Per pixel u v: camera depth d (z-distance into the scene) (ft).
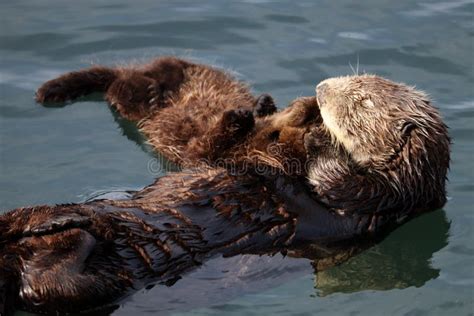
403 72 48.83
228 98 45.65
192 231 32.27
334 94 36.55
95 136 44.42
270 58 50.29
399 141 35.24
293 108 38.17
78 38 51.70
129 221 31.45
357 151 36.27
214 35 52.54
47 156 42.01
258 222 33.47
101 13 54.34
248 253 32.91
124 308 29.89
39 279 28.27
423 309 32.30
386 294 33.47
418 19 54.19
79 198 38.70
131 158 42.83
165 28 53.01
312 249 34.06
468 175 41.06
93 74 47.62
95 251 30.07
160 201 33.22
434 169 35.73
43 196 38.65
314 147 36.29
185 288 31.30
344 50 50.88
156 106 46.39
